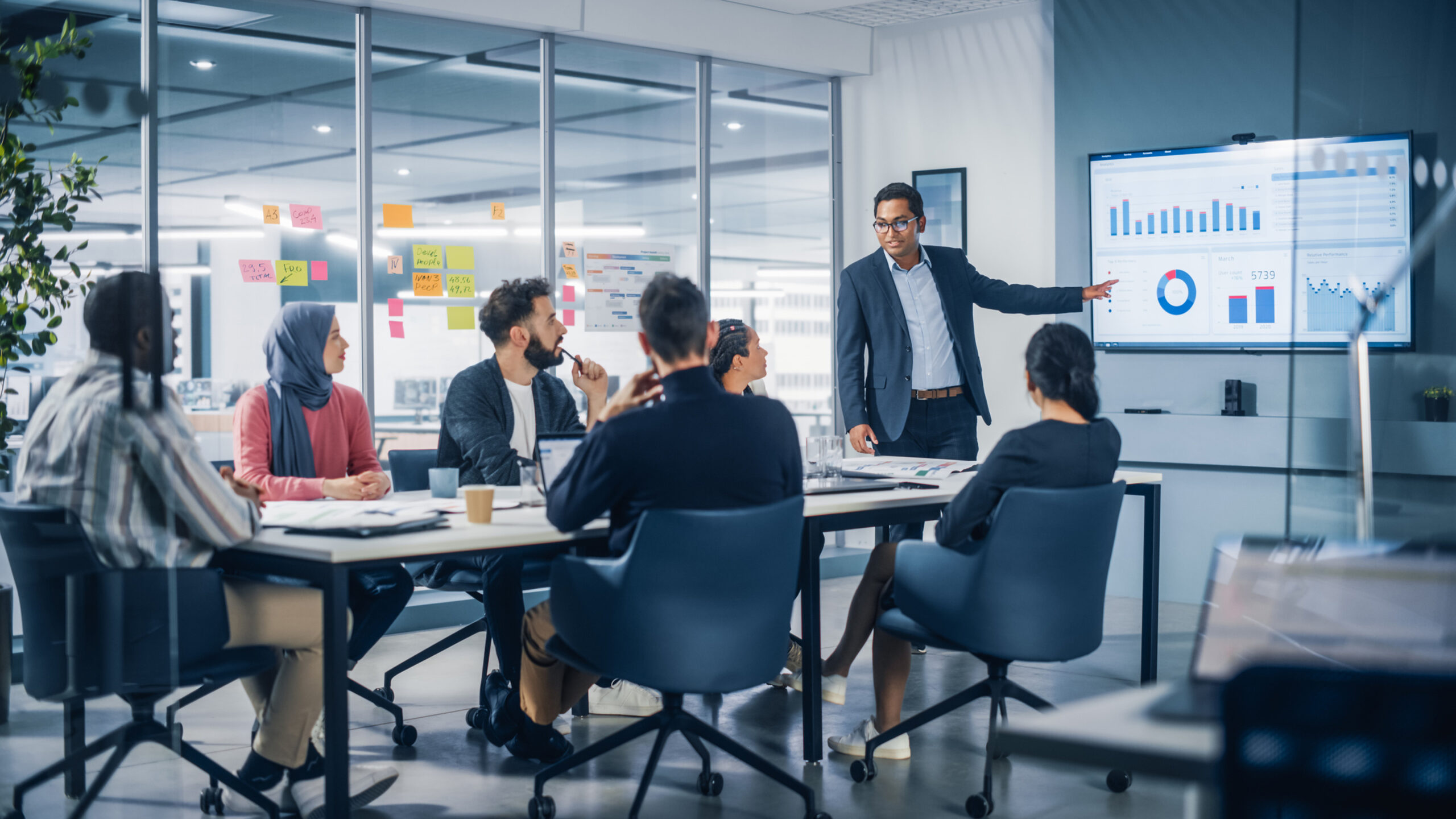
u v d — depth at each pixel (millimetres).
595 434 2320
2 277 2277
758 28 5840
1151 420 5129
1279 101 4879
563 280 5539
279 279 4758
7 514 2281
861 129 6301
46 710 2217
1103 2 5324
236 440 3037
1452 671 734
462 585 3225
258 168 4688
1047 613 2629
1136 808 2707
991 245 5793
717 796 2797
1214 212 5047
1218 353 5086
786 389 6324
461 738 3297
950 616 2678
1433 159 3535
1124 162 5258
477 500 2418
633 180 5773
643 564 2275
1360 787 717
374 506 2701
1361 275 3645
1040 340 2730
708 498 2342
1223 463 4938
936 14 5898
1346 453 3637
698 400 2340
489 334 3350
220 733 3330
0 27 2246
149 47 4293
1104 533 2678
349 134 4922
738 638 2359
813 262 6410
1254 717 734
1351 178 3654
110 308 2172
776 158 6254
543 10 5184
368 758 3107
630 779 2934
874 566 3447
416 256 5098
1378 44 3596
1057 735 797
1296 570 2387
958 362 4199
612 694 3559
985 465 2656
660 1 5531
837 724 3398
